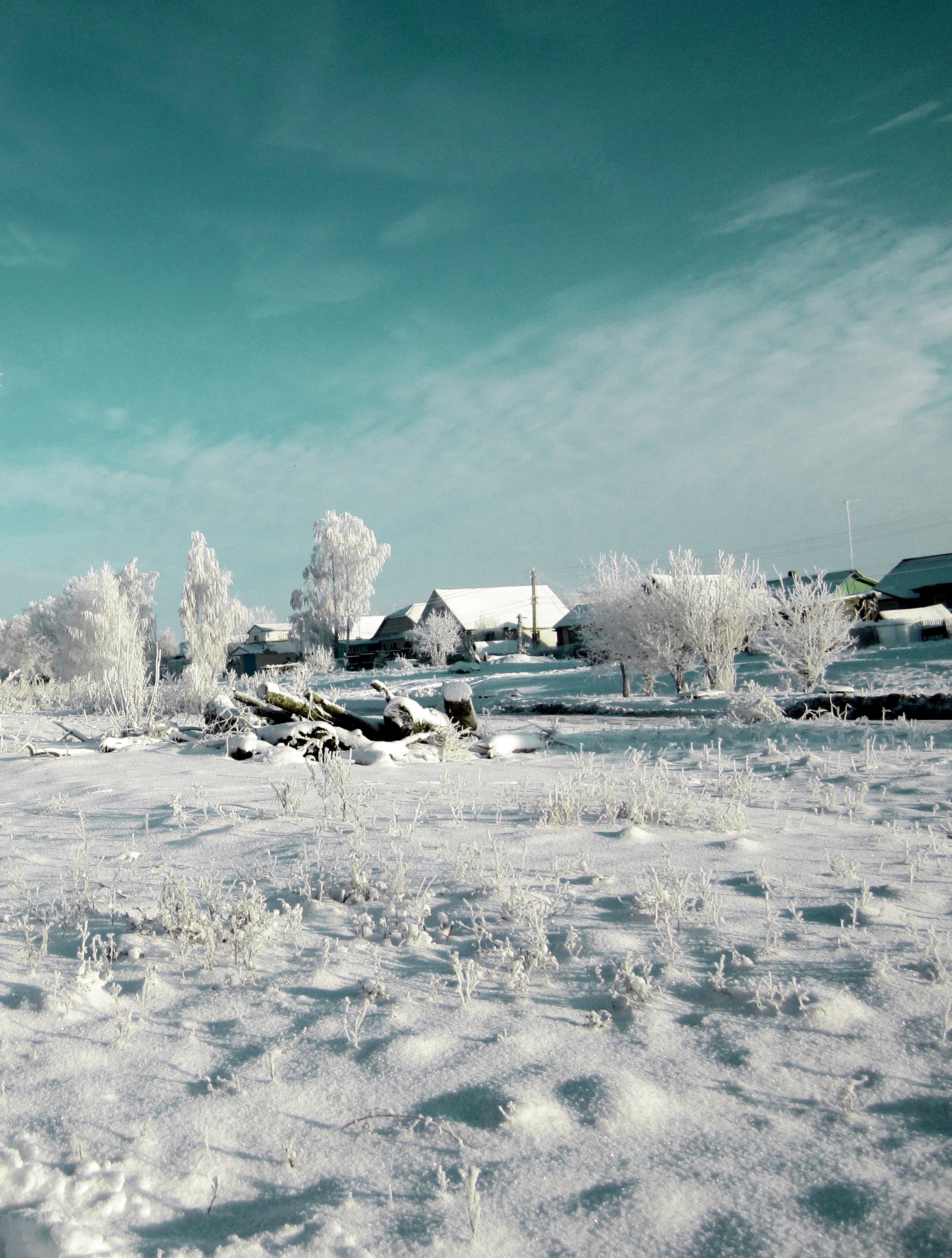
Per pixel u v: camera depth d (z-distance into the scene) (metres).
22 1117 2.25
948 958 3.04
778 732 12.06
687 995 2.87
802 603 21.20
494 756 11.43
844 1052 2.45
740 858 4.74
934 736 11.04
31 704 26.56
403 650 79.31
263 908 3.62
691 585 24.88
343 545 68.94
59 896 4.27
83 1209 1.83
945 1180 1.87
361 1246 1.74
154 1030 2.75
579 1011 2.79
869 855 4.80
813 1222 1.77
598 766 9.88
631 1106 2.19
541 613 79.38
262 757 10.38
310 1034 2.66
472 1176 1.78
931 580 57.66
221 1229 1.82
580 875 4.43
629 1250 1.71
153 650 60.88
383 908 3.91
